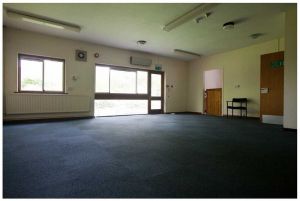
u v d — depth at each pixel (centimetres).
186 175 181
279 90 513
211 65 823
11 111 513
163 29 509
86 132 387
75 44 627
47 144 289
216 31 537
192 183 165
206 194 147
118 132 390
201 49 732
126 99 758
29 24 502
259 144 296
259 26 498
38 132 381
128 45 683
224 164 211
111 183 164
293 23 398
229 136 355
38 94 554
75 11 425
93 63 664
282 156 238
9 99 511
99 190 152
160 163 213
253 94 672
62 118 606
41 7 409
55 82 598
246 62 694
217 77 808
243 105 699
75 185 160
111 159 224
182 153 249
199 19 437
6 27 515
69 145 285
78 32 550
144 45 682
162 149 267
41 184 160
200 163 213
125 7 405
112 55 706
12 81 523
